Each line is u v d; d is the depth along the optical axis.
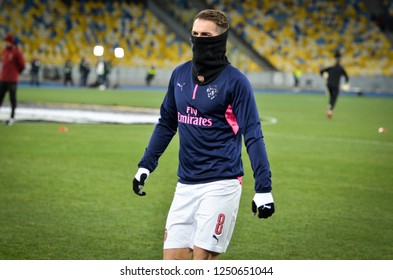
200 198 7.34
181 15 80.69
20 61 27.95
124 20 78.75
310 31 82.94
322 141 27.03
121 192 15.52
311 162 21.02
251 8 84.00
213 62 7.22
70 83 70.19
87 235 11.73
